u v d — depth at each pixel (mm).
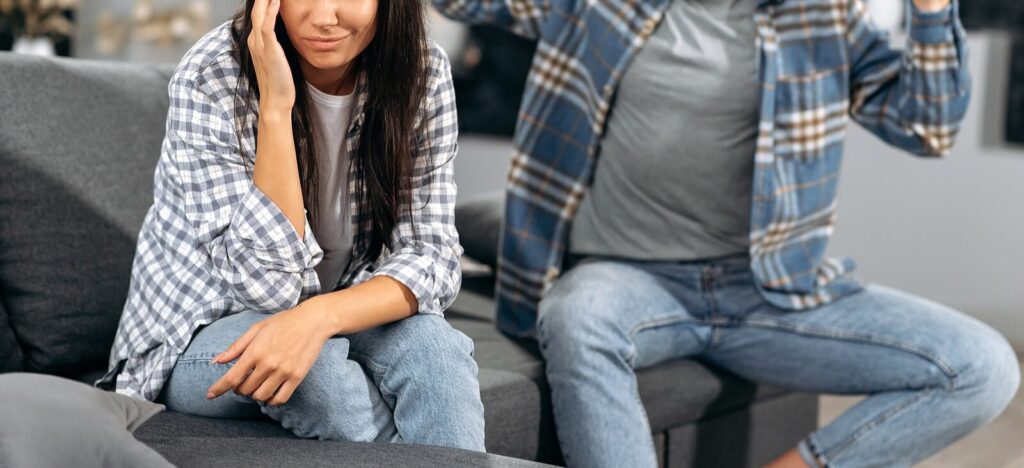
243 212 1437
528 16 2250
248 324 1489
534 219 2191
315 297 1462
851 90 2160
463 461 1318
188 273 1540
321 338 1424
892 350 1983
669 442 2121
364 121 1564
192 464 1268
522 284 2172
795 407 2430
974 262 3672
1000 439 2885
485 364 1954
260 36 1434
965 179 3672
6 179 1771
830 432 2004
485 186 4566
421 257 1561
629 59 2090
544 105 2205
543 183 2199
